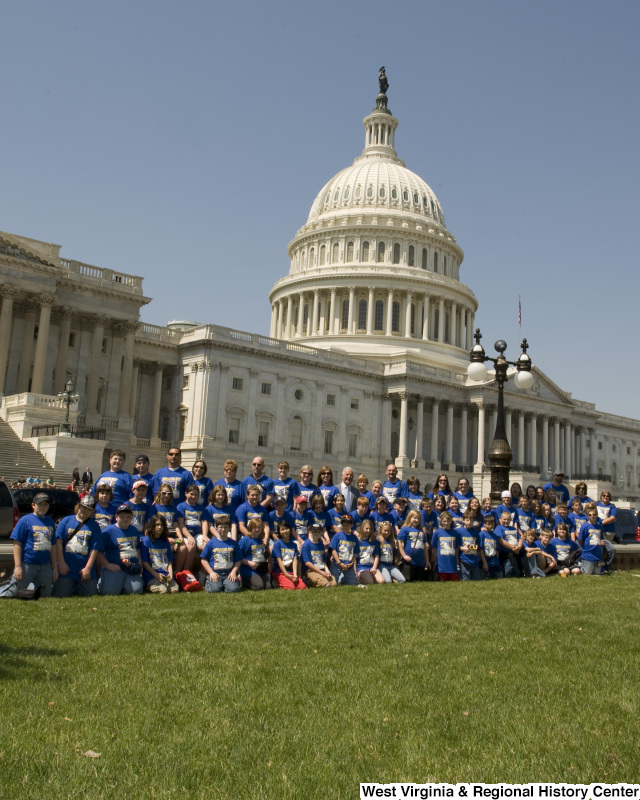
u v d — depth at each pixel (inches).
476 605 674.2
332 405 3715.6
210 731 320.5
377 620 579.2
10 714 331.9
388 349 4414.4
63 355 2662.4
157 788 266.5
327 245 4928.6
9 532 1188.5
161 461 3240.7
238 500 860.6
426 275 4778.5
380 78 5738.2
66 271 2583.7
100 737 310.5
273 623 552.7
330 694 376.2
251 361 3373.5
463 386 4119.1
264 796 261.4
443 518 920.3
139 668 414.0
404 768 287.7
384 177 5142.7
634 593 795.4
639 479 5743.1
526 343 1216.2
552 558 986.1
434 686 394.3
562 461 4685.0
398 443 3986.2
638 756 304.2
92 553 695.1
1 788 262.1
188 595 706.8
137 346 3233.3
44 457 2017.7
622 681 414.3
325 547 853.8
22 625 516.7
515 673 426.0
